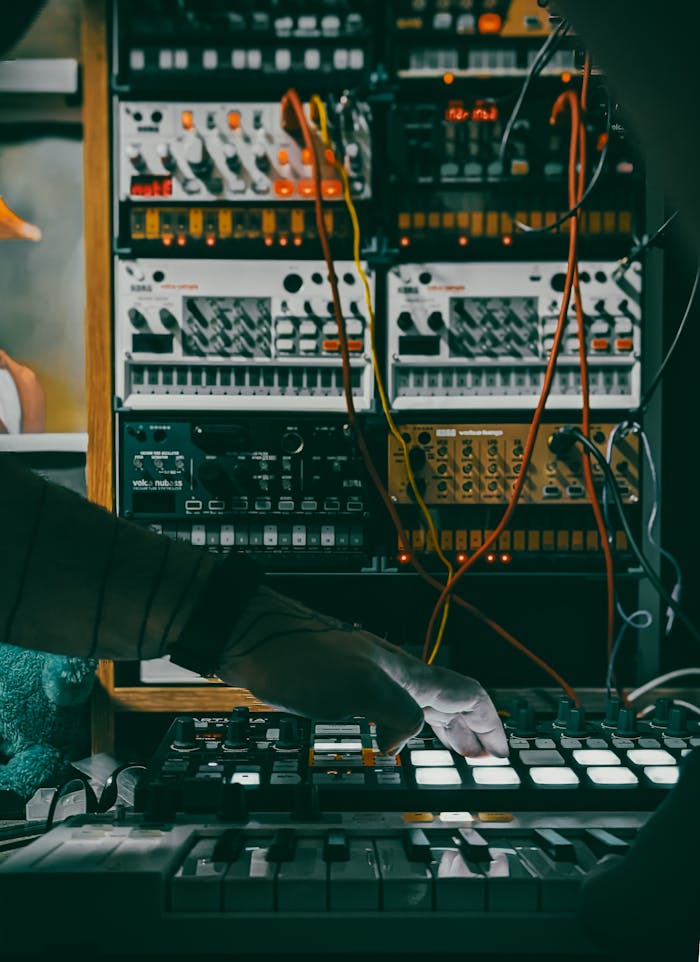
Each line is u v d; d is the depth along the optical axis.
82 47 1.17
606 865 0.56
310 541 1.17
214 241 1.17
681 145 0.41
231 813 0.68
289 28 1.14
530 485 1.18
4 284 1.30
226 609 0.59
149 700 1.16
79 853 0.59
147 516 1.16
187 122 1.14
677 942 0.47
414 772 0.78
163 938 0.54
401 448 1.17
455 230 1.16
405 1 1.13
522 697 1.15
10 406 1.29
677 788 0.50
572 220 1.11
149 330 1.16
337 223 1.17
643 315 1.19
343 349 1.08
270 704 0.62
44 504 0.57
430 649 1.23
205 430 1.16
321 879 0.56
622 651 1.29
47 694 1.12
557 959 0.54
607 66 0.42
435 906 0.56
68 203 1.29
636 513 1.19
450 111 1.15
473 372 1.18
